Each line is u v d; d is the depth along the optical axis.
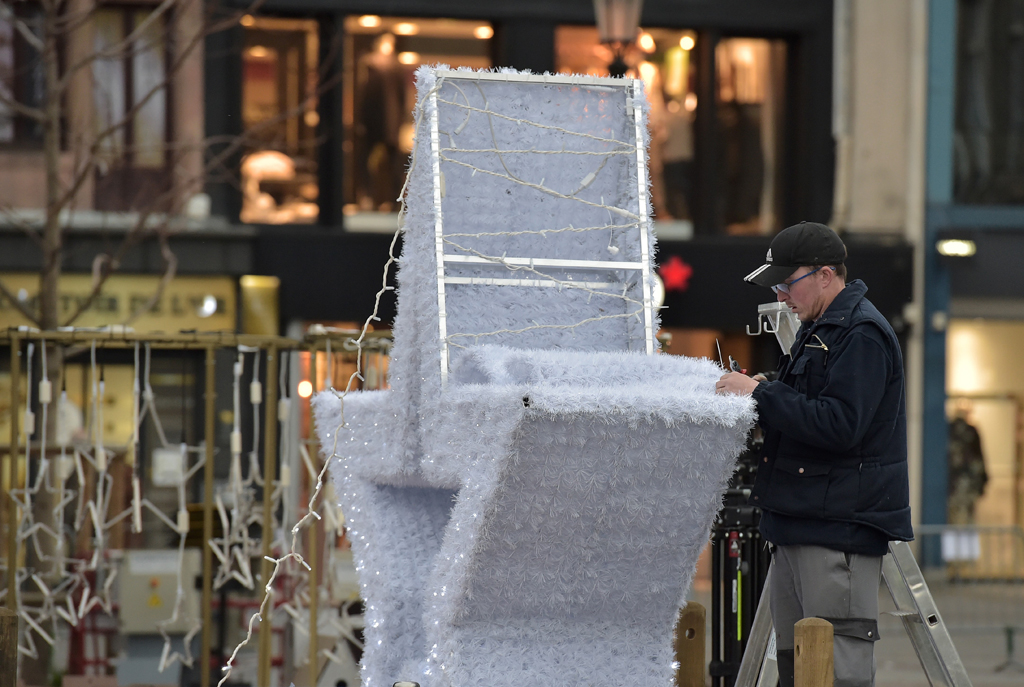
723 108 46.34
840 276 13.17
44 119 26.19
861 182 45.84
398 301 14.12
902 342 45.88
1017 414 47.16
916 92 45.91
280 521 28.12
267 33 42.75
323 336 22.89
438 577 12.25
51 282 25.89
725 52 46.34
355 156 43.59
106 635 24.97
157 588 23.89
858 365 12.23
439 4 43.62
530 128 14.55
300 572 24.41
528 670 12.09
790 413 12.08
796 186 46.53
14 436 20.98
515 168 14.52
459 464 12.06
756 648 15.02
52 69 26.44
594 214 14.72
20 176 39.38
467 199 14.34
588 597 12.07
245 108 42.53
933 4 46.19
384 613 13.99
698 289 44.53
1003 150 47.56
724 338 45.75
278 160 42.88
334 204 43.03
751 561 17.58
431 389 13.16
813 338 12.71
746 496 17.55
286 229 42.28
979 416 46.97
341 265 42.09
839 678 12.49
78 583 24.05
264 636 21.75
